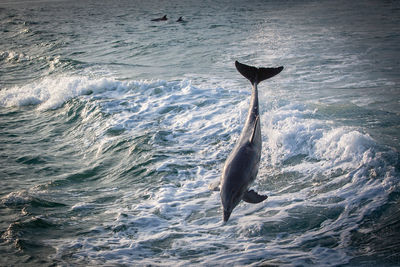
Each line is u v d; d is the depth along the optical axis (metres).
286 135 8.84
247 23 30.80
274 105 10.99
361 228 5.86
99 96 13.86
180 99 12.62
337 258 5.23
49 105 14.16
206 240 5.99
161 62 19.11
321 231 5.91
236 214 6.67
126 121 11.53
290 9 39.22
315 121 9.47
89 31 31.95
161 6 51.88
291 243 5.70
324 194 6.86
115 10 50.00
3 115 13.80
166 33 28.42
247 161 3.88
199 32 27.80
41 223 6.59
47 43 27.28
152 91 13.64
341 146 7.92
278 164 8.16
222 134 9.90
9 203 7.37
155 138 10.09
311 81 13.96
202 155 9.02
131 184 8.22
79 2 68.94
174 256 5.61
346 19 29.81
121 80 15.95
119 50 23.14
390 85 12.91
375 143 7.76
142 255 5.66
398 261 5.02
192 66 17.69
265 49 20.31
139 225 6.54
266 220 6.36
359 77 14.16
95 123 11.91
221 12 40.06
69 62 20.06
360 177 7.07
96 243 6.00
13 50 25.53
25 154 10.35
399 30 23.64
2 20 43.78
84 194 7.96
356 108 10.53
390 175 6.90
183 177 8.14
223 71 16.30
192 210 6.93
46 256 5.58
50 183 8.50
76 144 10.95
